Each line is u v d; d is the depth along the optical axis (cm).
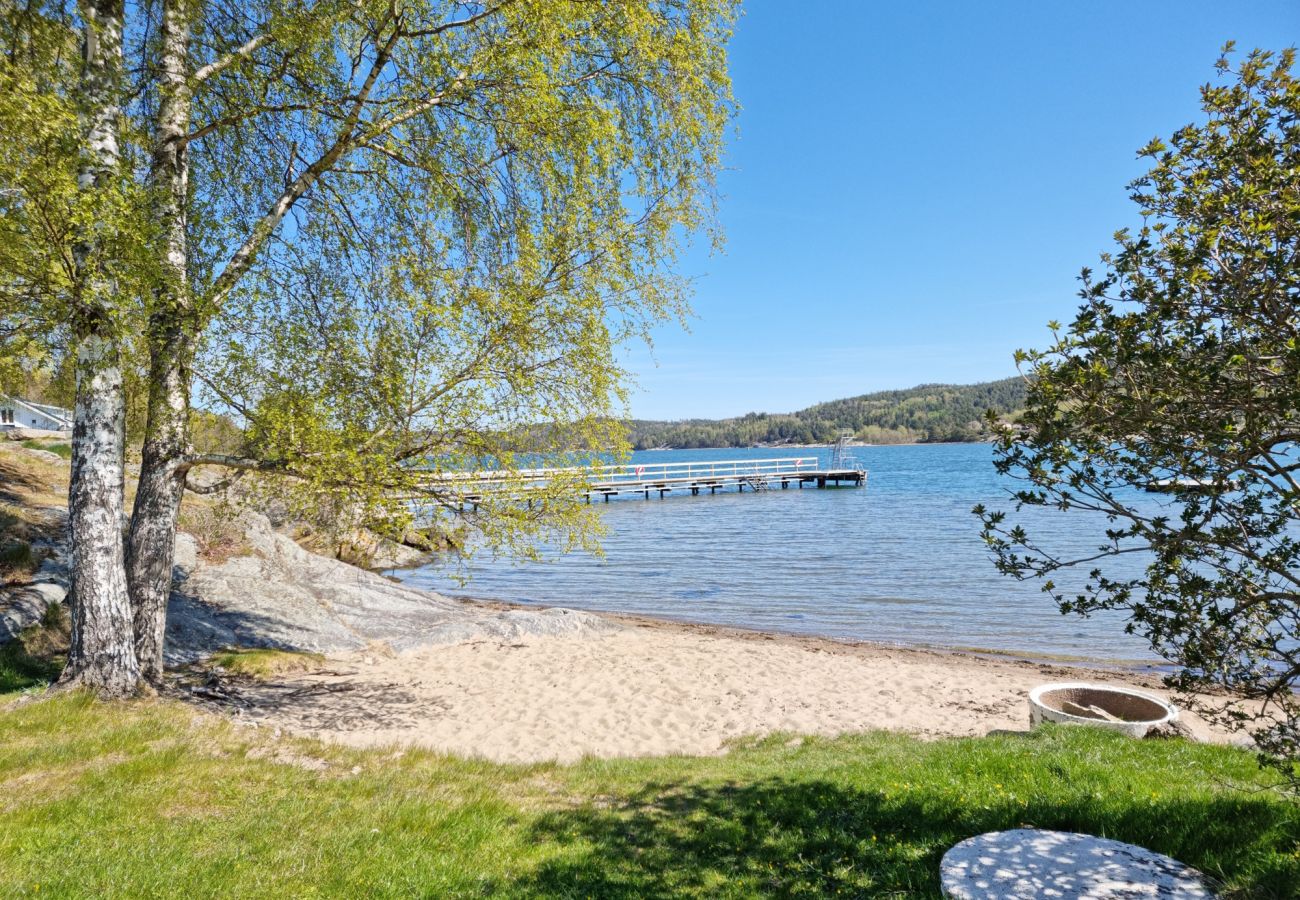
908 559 2594
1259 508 274
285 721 860
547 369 807
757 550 2930
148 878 387
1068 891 351
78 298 603
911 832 467
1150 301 285
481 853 462
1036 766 563
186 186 805
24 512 1376
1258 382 272
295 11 713
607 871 436
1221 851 391
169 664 1040
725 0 928
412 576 2617
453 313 721
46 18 605
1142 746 631
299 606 1449
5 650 890
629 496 5953
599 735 919
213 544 1611
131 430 864
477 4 786
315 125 817
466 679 1173
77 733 614
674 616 1889
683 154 945
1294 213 262
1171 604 310
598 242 796
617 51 845
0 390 700
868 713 1020
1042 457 306
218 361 730
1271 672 305
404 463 757
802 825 503
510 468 775
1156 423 279
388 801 542
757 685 1159
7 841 418
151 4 786
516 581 2464
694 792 604
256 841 451
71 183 540
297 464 721
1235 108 291
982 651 1473
